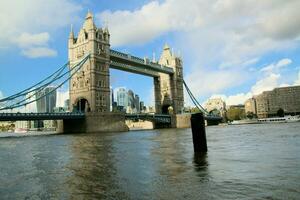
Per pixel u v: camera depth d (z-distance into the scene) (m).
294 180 16.36
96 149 39.09
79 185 17.25
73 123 127.81
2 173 22.05
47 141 64.31
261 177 17.47
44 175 20.75
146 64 168.88
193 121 31.53
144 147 39.84
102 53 141.00
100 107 136.75
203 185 16.16
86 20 141.88
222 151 31.08
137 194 14.98
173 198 14.13
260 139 46.56
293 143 36.84
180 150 33.75
